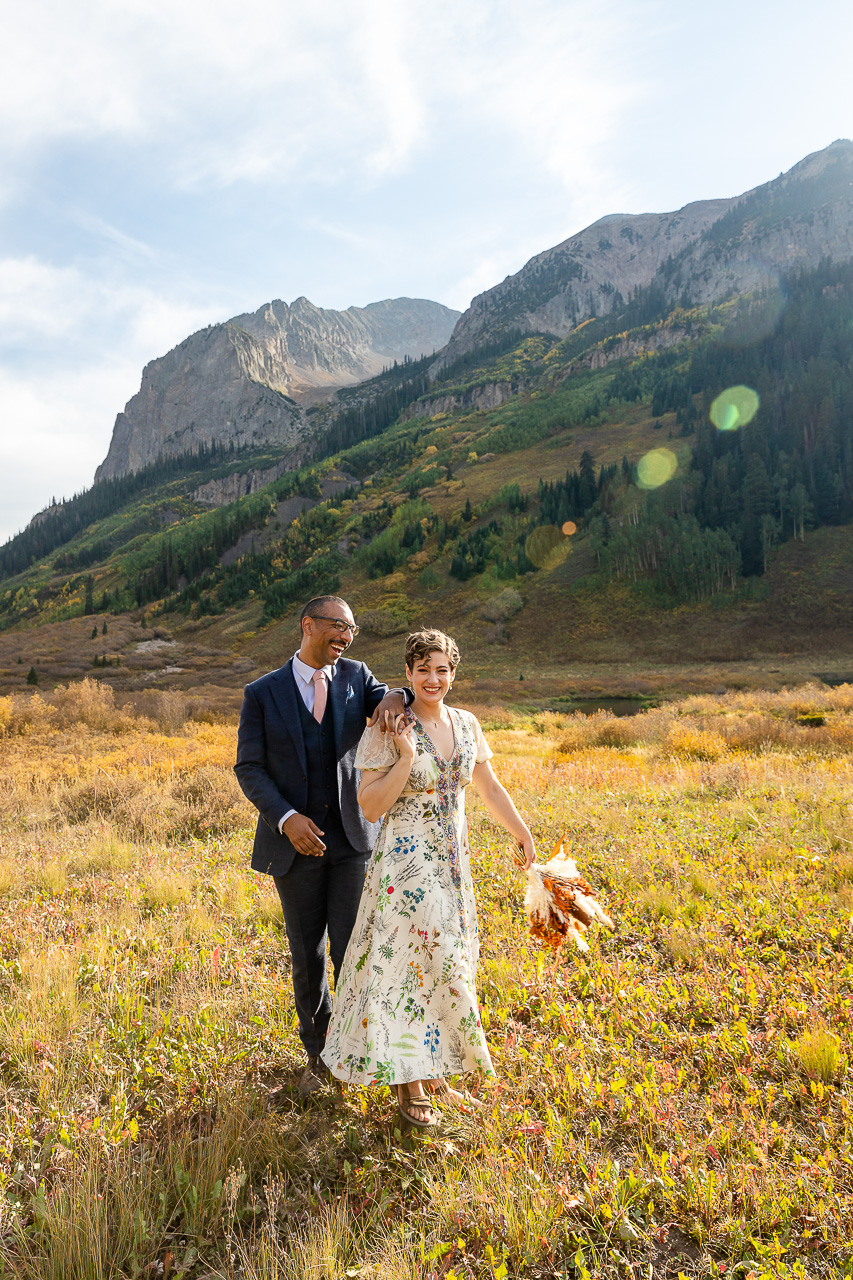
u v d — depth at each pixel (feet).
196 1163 7.50
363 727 9.68
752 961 11.59
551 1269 6.07
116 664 310.45
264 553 489.26
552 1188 6.82
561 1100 8.31
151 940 14.11
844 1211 6.37
